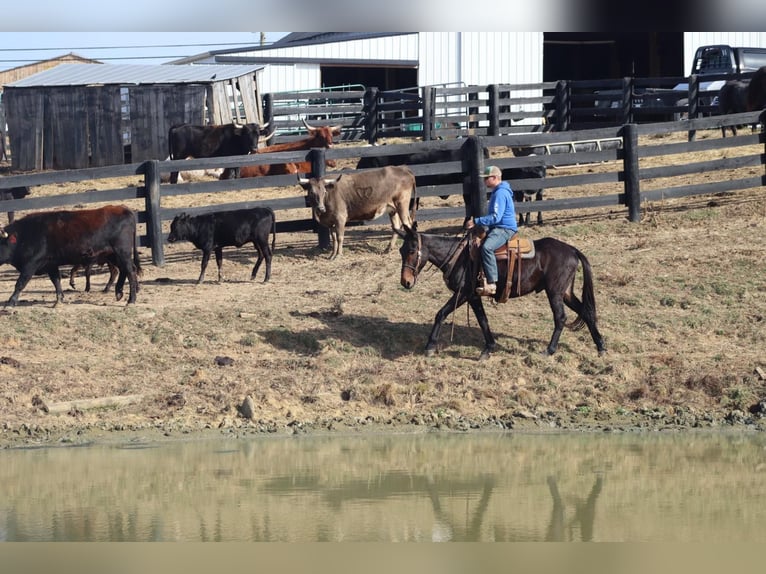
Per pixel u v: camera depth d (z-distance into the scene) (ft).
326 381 48.75
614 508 33.35
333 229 66.54
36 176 64.69
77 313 54.03
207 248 60.64
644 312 55.47
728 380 48.24
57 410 45.55
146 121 110.42
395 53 143.13
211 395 47.21
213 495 34.96
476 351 51.47
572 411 46.83
